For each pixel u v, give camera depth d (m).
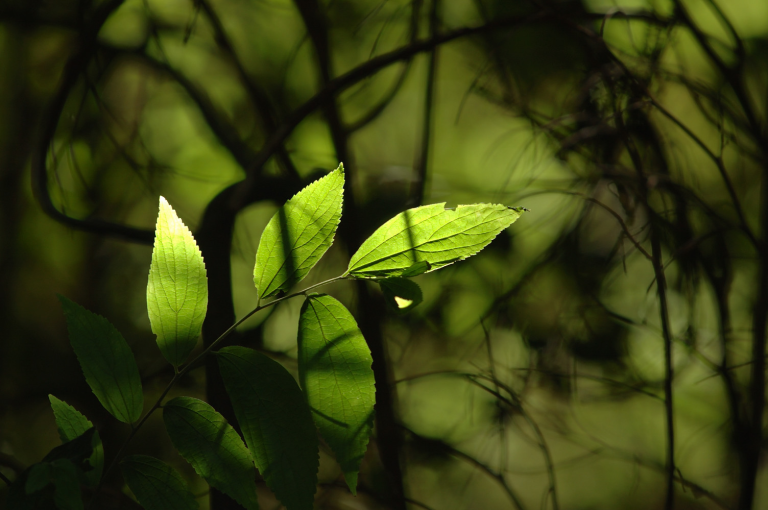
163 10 2.84
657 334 2.18
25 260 3.38
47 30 3.20
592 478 2.83
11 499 1.24
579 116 2.03
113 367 1.27
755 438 1.95
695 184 2.09
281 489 1.25
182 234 1.27
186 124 3.07
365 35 2.81
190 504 1.27
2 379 3.09
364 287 2.00
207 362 1.48
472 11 2.70
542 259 2.45
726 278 2.01
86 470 1.24
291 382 1.26
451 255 1.26
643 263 2.37
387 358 2.27
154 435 2.44
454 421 2.58
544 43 2.44
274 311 2.43
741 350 2.29
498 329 2.51
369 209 2.65
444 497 2.57
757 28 2.61
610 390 2.42
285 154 2.16
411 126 3.12
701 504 2.47
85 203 2.80
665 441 2.64
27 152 3.37
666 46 1.97
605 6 2.31
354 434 1.26
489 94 2.38
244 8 2.96
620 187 1.93
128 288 3.16
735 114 2.01
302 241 1.27
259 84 2.88
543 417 2.48
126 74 2.91
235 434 1.26
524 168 2.53
